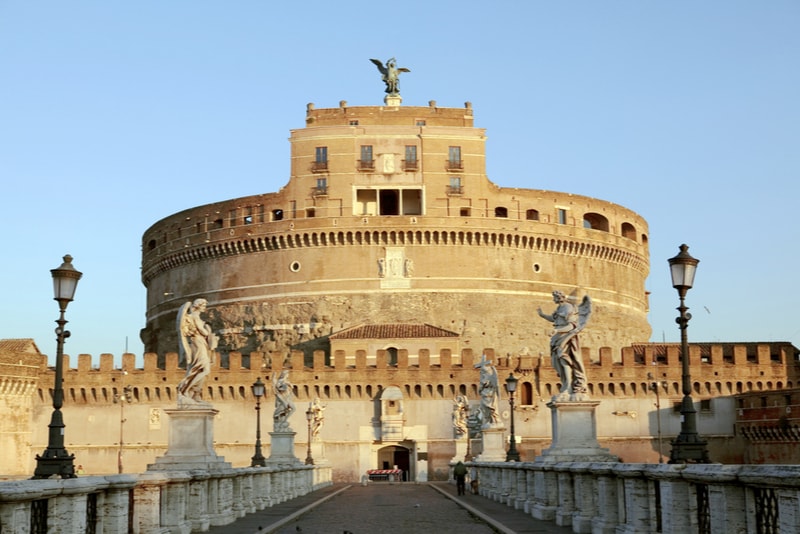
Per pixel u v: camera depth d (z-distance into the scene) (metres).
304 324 127.19
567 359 31.92
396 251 128.00
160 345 142.38
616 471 21.00
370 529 29.58
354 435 109.25
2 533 13.44
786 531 12.23
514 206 132.00
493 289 128.75
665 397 110.75
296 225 128.88
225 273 134.25
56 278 26.16
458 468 55.84
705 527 16.02
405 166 129.88
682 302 26.58
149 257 149.12
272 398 109.50
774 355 119.81
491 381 62.78
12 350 118.06
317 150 130.75
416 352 118.38
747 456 109.00
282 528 29.88
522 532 25.52
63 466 23.80
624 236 147.00
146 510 21.75
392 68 143.50
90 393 110.25
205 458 30.02
